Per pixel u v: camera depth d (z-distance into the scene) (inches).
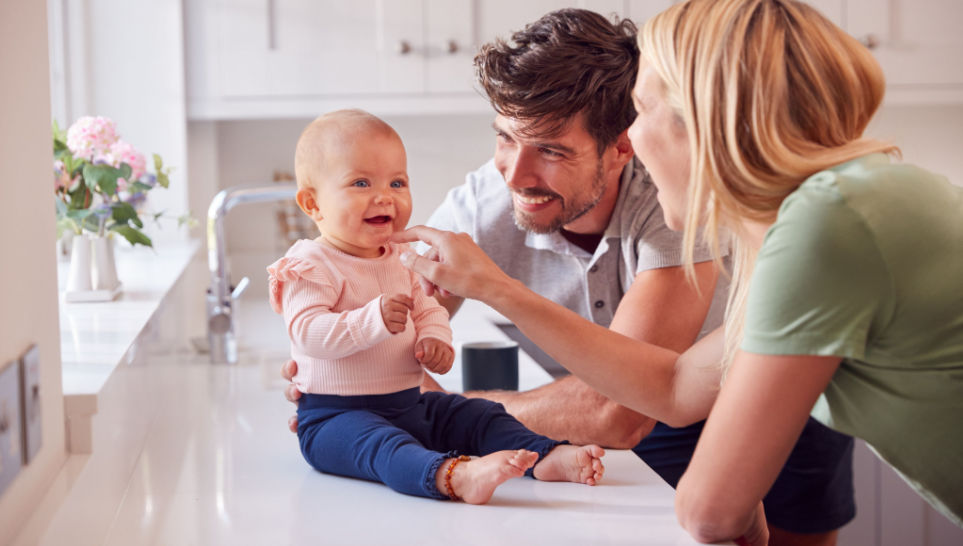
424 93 108.3
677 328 55.1
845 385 36.5
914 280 33.2
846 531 98.6
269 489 43.9
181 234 105.9
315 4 106.3
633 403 45.7
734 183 36.3
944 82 111.4
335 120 46.2
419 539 37.1
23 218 34.3
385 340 45.2
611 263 62.8
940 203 34.1
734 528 35.8
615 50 55.8
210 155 115.4
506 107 54.8
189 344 86.8
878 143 36.0
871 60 36.8
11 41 33.4
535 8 108.2
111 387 42.7
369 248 47.1
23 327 33.9
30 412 34.0
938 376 34.6
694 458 36.6
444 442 47.4
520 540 36.9
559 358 45.2
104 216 66.2
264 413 59.9
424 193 125.0
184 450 51.3
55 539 32.6
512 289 44.4
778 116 35.1
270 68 106.3
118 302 63.4
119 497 43.7
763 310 33.8
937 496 38.2
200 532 38.5
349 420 44.4
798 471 71.7
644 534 37.6
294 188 79.2
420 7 107.0
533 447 44.7
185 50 105.7
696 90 36.4
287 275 44.5
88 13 102.3
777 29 35.5
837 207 32.9
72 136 68.5
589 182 57.4
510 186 58.0
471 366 62.9
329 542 37.0
